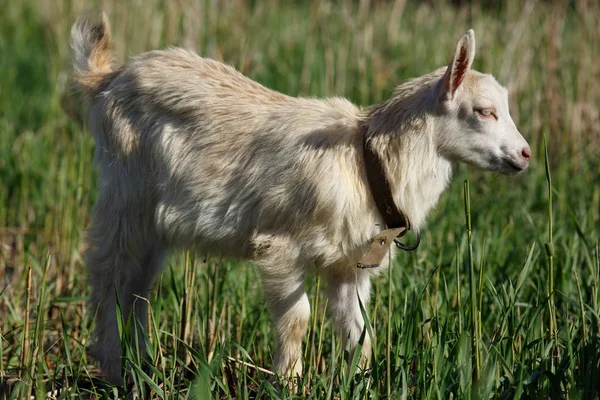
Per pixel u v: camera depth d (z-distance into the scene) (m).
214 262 8.34
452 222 9.94
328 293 7.45
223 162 7.26
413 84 7.01
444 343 6.42
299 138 6.99
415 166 6.88
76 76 8.12
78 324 8.56
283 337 7.12
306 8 20.55
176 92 7.48
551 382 6.10
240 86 7.57
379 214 6.97
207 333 7.83
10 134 12.51
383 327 7.52
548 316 7.68
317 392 6.56
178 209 7.44
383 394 6.41
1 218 10.70
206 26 13.23
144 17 14.00
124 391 6.68
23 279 8.88
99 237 7.78
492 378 6.01
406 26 16.67
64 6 15.75
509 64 12.65
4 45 17.19
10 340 8.02
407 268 8.82
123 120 7.63
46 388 7.32
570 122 12.18
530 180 11.27
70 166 10.44
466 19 17.47
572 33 14.49
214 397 6.71
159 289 7.00
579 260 8.93
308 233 6.91
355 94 13.12
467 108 6.77
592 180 10.96
